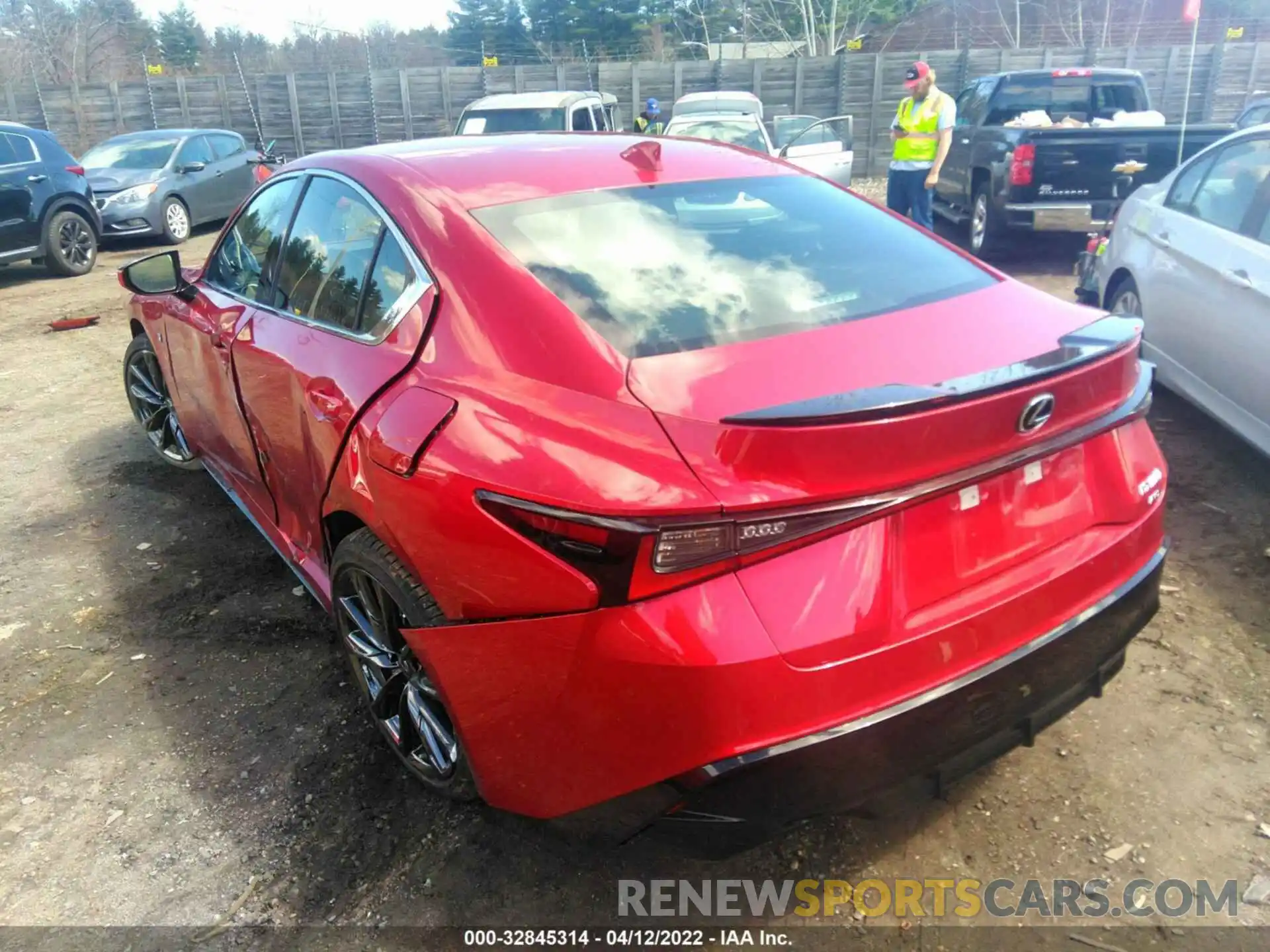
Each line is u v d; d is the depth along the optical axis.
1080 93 10.63
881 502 1.87
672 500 1.78
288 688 3.23
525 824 2.25
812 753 1.84
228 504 4.69
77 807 2.71
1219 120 21.48
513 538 1.96
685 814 1.91
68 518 4.60
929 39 43.69
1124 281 5.74
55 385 6.86
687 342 2.21
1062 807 2.57
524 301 2.27
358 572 2.58
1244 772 2.66
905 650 1.91
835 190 3.17
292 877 2.45
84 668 3.38
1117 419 2.25
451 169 2.78
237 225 3.75
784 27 44.81
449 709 2.17
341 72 22.53
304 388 2.78
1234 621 3.35
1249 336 4.27
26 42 42.53
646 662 1.80
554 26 50.06
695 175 2.95
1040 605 2.11
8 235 10.62
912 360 2.17
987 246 9.70
